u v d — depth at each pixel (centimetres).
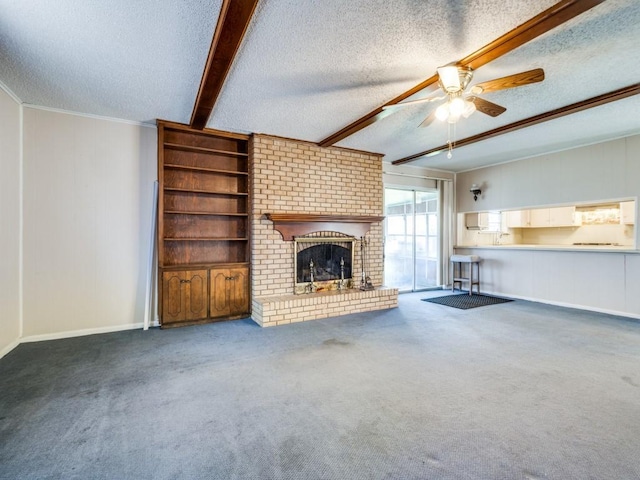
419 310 477
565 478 151
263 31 216
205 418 199
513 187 584
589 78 282
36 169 344
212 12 200
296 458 165
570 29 215
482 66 259
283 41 228
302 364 280
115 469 156
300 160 461
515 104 337
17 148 327
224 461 162
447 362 284
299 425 192
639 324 405
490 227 685
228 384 243
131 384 243
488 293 616
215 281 411
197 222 429
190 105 342
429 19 205
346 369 270
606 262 466
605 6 193
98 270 374
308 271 470
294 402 218
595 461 162
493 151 526
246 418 199
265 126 403
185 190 398
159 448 171
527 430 187
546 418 199
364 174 522
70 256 360
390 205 640
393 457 165
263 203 432
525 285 560
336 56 247
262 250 430
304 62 255
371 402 218
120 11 198
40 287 346
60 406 212
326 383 245
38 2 189
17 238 327
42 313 346
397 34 221
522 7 194
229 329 381
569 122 391
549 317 439
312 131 420
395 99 322
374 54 244
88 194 369
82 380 250
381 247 535
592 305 479
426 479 151
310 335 359
